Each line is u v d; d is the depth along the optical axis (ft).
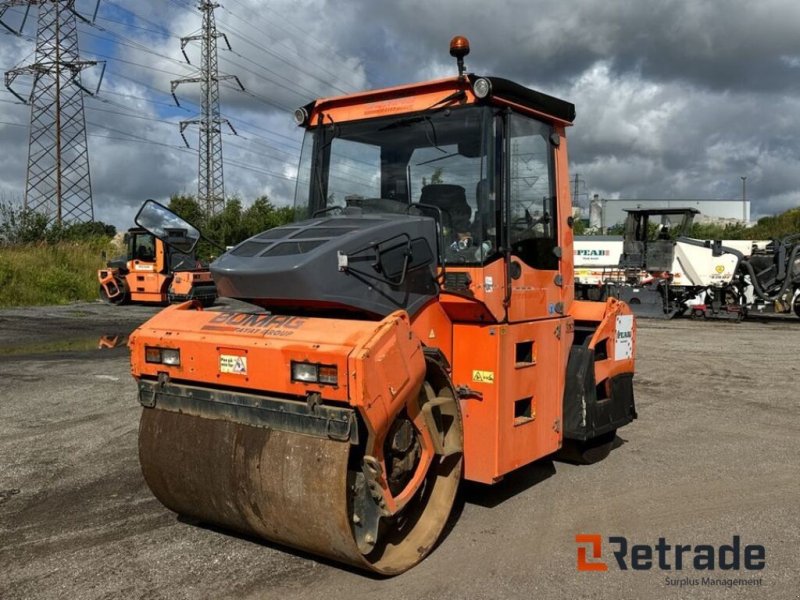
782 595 13.29
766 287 67.56
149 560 14.46
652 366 39.93
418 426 14.21
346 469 12.58
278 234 14.83
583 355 18.93
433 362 14.14
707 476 20.21
